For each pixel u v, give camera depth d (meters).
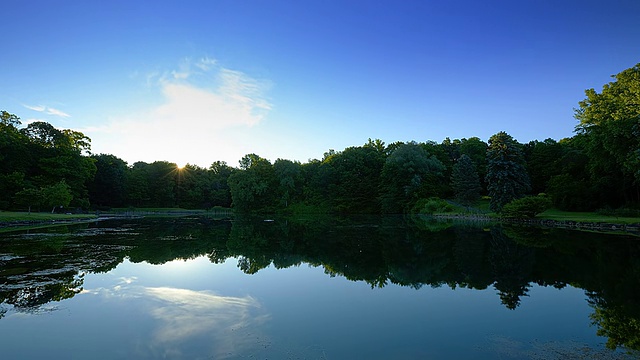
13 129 55.12
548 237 24.03
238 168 89.06
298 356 6.39
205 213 85.75
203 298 10.16
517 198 45.72
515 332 7.65
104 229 32.03
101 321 8.13
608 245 19.73
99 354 6.46
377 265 15.62
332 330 7.74
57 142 59.16
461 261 16.19
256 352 6.55
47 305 9.28
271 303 9.83
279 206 85.56
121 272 13.48
